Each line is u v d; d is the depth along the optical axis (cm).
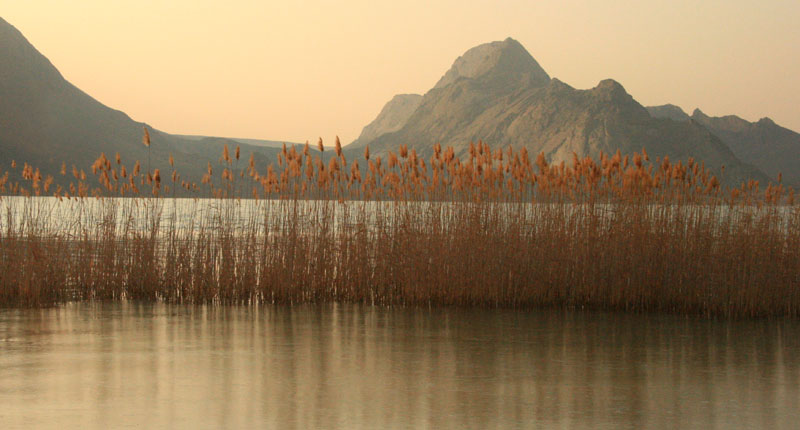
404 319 1638
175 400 1000
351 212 1938
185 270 1888
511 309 1786
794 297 1733
